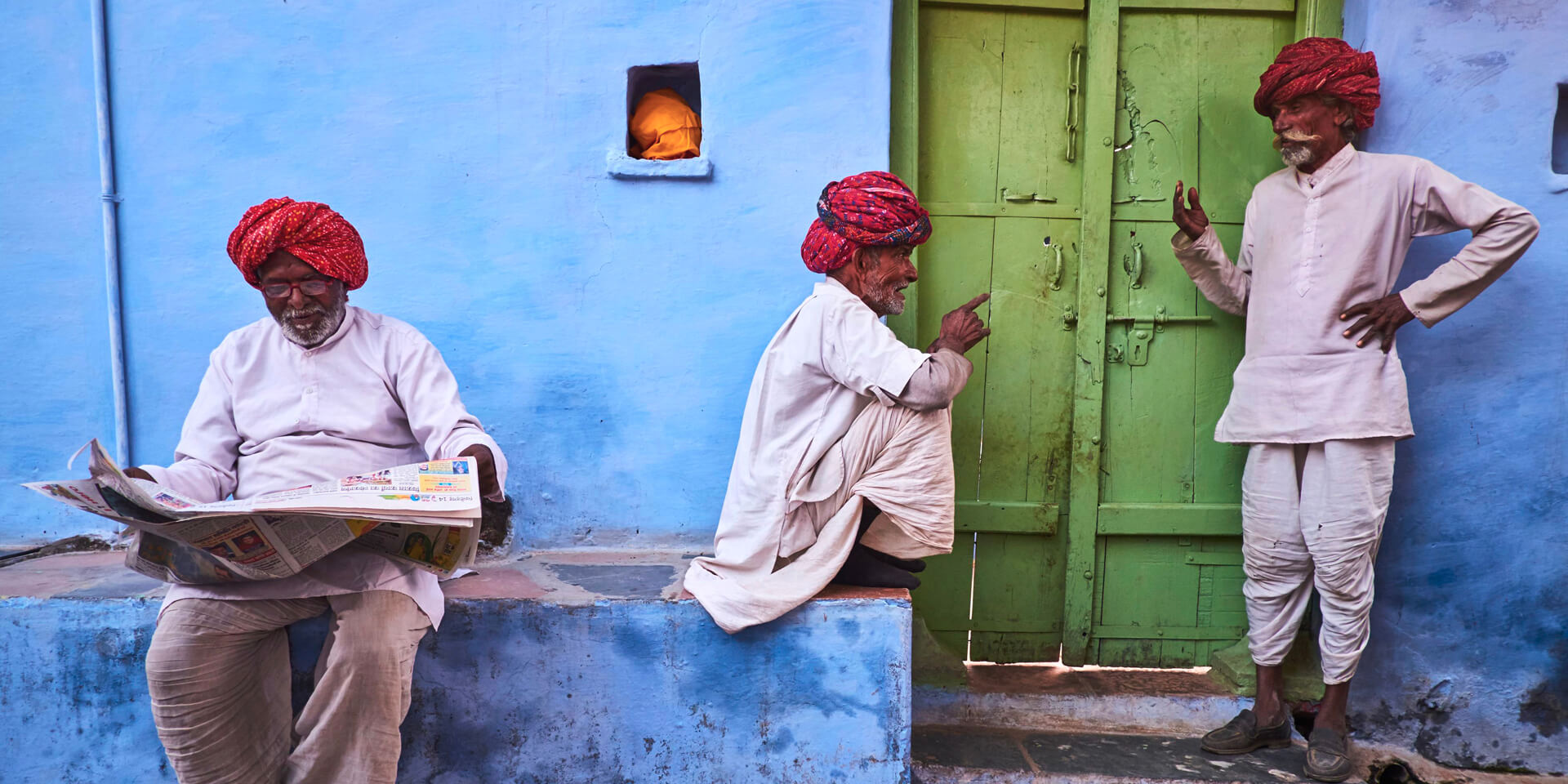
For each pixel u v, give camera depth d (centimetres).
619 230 264
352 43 262
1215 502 283
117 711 220
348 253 194
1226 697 270
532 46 261
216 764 187
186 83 262
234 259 190
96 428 267
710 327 264
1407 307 234
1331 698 247
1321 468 241
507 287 265
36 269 264
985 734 266
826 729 224
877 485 225
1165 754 254
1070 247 283
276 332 204
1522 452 260
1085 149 277
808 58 258
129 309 265
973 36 279
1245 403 252
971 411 286
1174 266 280
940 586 290
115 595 221
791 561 231
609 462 268
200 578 182
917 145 274
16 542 269
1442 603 266
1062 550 289
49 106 261
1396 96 257
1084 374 280
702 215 262
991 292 284
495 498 199
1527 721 265
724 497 267
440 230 265
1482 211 228
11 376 267
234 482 204
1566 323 257
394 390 206
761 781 225
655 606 222
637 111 270
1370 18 257
